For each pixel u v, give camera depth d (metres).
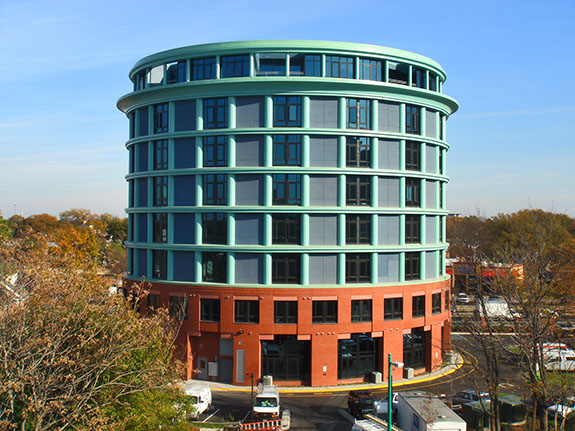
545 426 26.78
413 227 48.72
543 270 31.73
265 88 44.59
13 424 20.64
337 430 34.03
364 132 45.56
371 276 45.72
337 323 43.88
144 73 50.72
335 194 45.34
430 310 48.47
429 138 49.59
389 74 49.28
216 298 44.41
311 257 44.75
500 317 30.80
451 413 29.53
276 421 33.72
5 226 66.75
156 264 48.72
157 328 27.00
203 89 45.38
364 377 45.16
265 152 44.75
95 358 23.02
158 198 48.53
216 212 45.47
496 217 110.94
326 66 45.41
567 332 39.19
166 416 25.59
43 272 24.94
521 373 28.23
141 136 50.00
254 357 43.34
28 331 22.30
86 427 21.23
